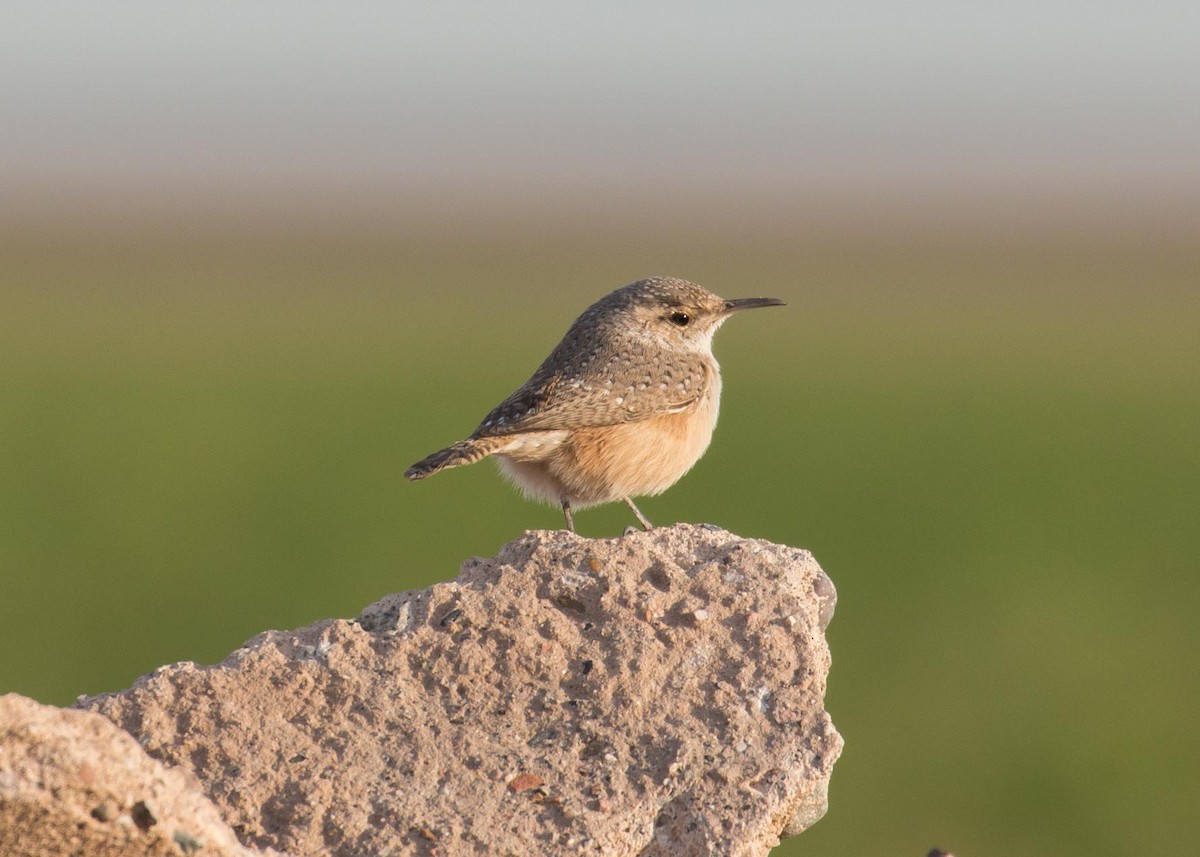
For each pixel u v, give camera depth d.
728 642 5.70
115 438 34.16
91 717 4.00
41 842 3.91
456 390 41.59
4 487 28.84
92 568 22.62
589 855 5.04
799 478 30.14
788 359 49.34
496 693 5.50
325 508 27.11
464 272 87.62
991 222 133.75
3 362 46.16
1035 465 32.56
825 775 5.39
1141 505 28.84
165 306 65.62
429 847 4.97
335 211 148.12
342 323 59.66
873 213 145.62
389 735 5.31
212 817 4.20
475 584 5.93
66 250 98.81
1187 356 50.81
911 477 30.59
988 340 55.00
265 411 38.00
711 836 5.17
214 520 26.09
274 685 5.39
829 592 6.16
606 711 5.46
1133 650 19.55
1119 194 174.75
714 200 167.50
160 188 176.12
